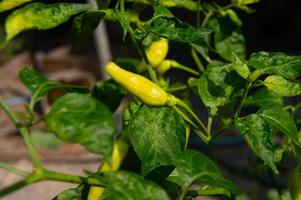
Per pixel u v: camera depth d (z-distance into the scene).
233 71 0.41
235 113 0.39
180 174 0.36
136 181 0.32
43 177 0.31
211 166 0.37
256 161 0.46
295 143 0.40
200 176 0.36
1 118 2.35
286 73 0.38
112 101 0.46
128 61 0.48
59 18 0.40
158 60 0.49
